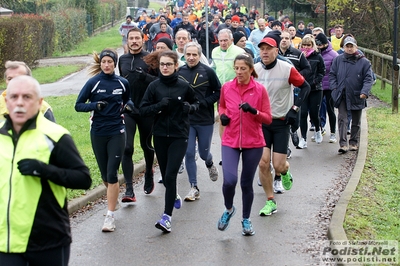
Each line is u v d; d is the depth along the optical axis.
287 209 8.07
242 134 6.90
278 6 42.78
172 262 6.34
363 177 9.12
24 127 4.25
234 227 7.41
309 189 9.05
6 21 26.31
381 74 20.33
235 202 8.46
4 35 25.67
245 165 6.97
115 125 7.50
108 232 7.32
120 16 73.69
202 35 21.88
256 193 8.94
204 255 6.52
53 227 4.24
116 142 7.47
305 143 12.05
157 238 7.08
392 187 8.65
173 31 24.05
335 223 6.99
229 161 6.95
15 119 4.23
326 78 12.41
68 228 4.38
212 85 8.58
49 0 47.94
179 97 7.29
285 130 7.86
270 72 7.75
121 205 8.44
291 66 7.73
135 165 10.25
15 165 4.19
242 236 7.08
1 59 25.62
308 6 40.84
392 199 8.08
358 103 11.39
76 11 45.28
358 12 29.83
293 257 6.39
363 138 11.98
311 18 40.62
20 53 27.75
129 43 8.52
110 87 7.46
